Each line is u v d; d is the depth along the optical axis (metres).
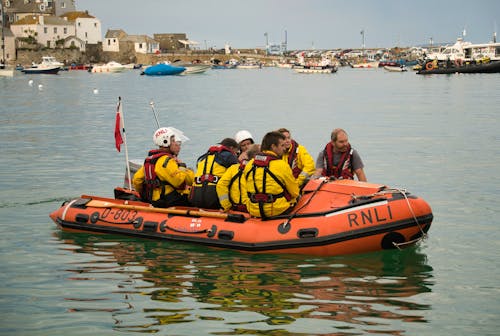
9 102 41.44
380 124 26.59
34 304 7.16
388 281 7.79
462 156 17.62
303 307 7.00
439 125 26.03
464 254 8.85
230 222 9.04
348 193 8.94
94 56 142.88
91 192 13.13
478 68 91.69
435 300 7.20
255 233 8.80
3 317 6.83
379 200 8.74
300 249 8.64
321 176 9.86
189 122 27.45
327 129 24.61
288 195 8.84
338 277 7.92
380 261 8.51
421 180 14.18
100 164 16.61
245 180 8.95
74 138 22.09
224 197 9.27
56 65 106.75
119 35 150.12
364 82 75.69
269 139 8.80
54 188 13.51
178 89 59.69
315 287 7.59
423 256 8.75
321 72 118.94
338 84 70.69
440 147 19.48
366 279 7.86
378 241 8.69
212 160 9.57
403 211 8.72
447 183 13.82
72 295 7.42
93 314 6.88
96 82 76.19
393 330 6.43
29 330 6.52
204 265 8.38
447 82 69.69
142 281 7.85
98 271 8.23
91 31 142.62
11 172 15.45
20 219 10.93
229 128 25.00
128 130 24.39
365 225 8.59
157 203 9.77
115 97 46.91
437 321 6.64
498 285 7.67
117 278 7.96
